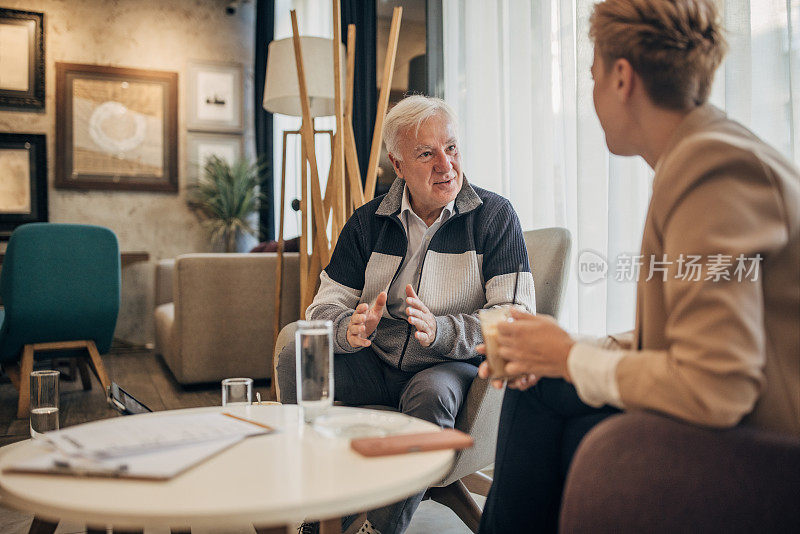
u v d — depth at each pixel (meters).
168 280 4.95
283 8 5.84
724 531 0.75
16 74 5.38
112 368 4.56
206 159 5.92
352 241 1.94
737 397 0.77
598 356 0.91
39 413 1.64
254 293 3.69
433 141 1.79
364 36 4.14
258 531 1.06
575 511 0.84
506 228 1.81
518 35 2.87
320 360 1.07
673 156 0.88
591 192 2.38
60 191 5.54
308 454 0.96
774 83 1.86
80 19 5.59
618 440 0.83
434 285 1.80
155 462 0.88
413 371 1.79
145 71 5.72
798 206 0.83
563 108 2.60
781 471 0.74
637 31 0.96
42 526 1.21
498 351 1.08
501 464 1.27
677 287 0.83
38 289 3.16
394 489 0.83
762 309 0.84
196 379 3.62
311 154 2.84
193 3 5.90
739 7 1.88
